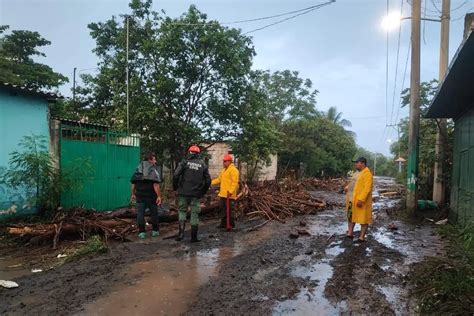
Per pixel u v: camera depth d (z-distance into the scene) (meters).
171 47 14.79
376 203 17.20
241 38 15.66
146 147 15.57
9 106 8.33
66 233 7.29
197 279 5.12
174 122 15.14
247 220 10.77
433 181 13.80
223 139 16.89
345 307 4.19
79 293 4.53
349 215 8.23
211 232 8.73
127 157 11.90
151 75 15.45
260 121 17.39
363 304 4.29
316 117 39.06
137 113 14.52
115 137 11.34
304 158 35.56
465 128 9.48
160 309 4.06
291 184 17.80
